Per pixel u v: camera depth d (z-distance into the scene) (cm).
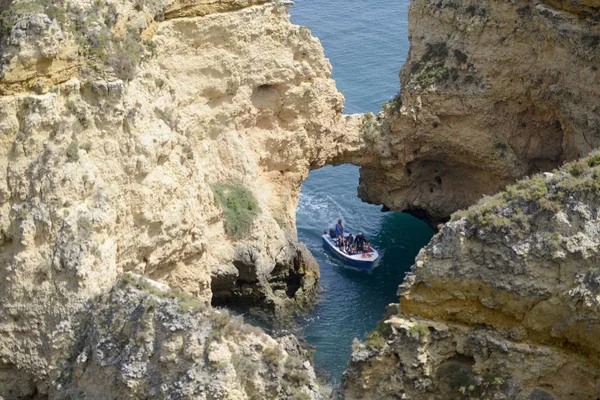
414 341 3200
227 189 5059
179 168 4416
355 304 5247
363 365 3266
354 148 5647
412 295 3234
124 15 4353
